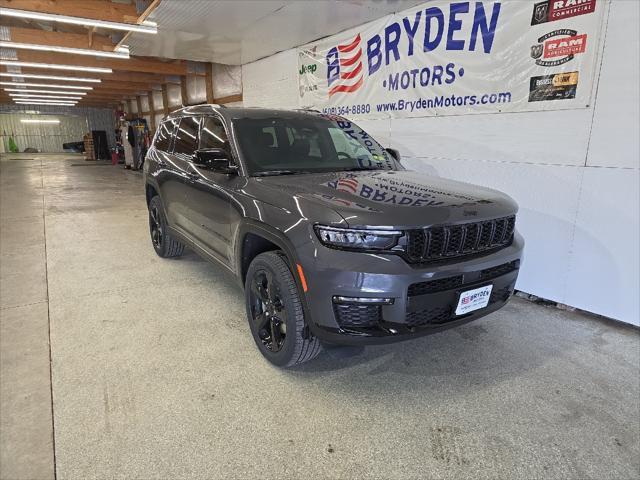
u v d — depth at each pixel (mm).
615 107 3023
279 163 2875
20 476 1699
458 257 2143
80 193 9680
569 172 3354
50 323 3045
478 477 1739
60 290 3684
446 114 4312
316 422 2053
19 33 7199
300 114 3424
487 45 3814
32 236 5574
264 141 2979
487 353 2742
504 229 2379
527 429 2027
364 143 3473
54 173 14680
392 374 2477
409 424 2053
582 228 3330
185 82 12789
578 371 2545
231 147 2912
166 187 3986
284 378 2406
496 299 2445
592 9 3055
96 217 6863
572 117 3277
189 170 3410
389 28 4898
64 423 2008
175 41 6605
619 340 2955
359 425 2039
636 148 2959
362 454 1854
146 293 3635
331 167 2990
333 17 5086
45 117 30469
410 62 4660
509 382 2418
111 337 2850
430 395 2283
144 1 5230
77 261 4516
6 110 27953
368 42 5258
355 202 2119
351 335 2018
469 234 2188
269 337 2584
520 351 2777
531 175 3619
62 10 5199
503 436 1980
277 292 2393
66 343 2758
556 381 2436
